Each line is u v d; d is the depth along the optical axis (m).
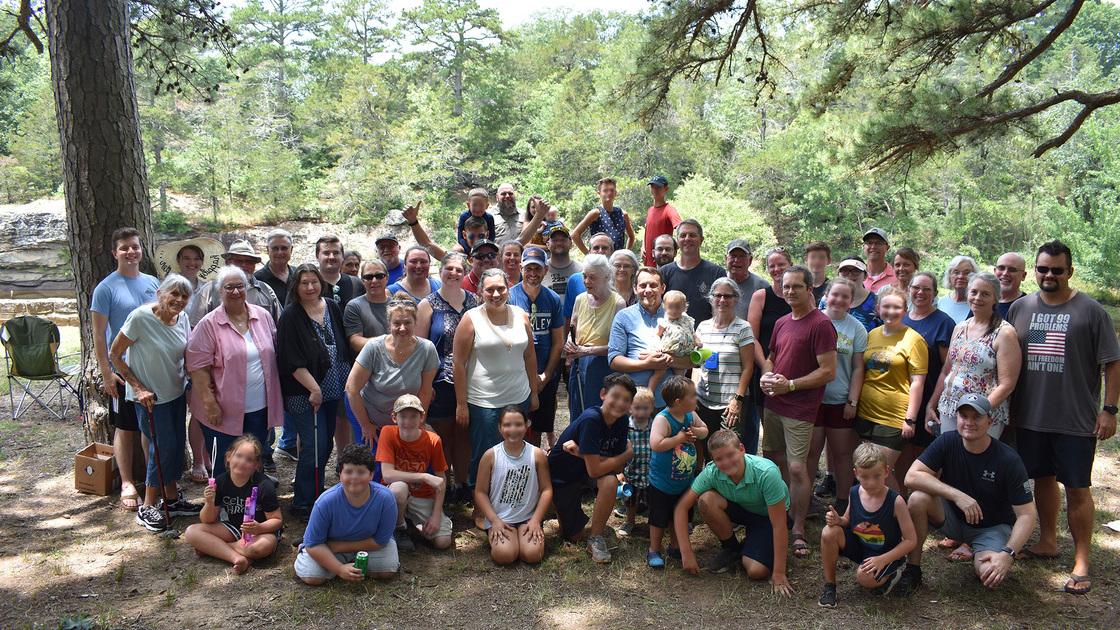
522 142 47.66
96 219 5.88
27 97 45.44
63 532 5.03
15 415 7.80
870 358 5.20
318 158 47.97
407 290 6.00
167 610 4.06
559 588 4.44
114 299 5.43
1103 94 9.55
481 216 7.85
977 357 4.70
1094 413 4.52
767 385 4.94
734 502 4.58
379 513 4.39
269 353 5.20
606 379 4.88
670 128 37.78
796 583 4.50
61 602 4.12
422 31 53.34
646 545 5.05
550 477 5.05
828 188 35.75
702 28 9.33
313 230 39.97
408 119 44.62
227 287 4.98
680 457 4.71
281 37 55.03
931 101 9.38
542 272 5.75
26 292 28.47
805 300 4.96
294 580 4.42
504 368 5.27
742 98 38.94
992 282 4.70
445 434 5.64
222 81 41.88
